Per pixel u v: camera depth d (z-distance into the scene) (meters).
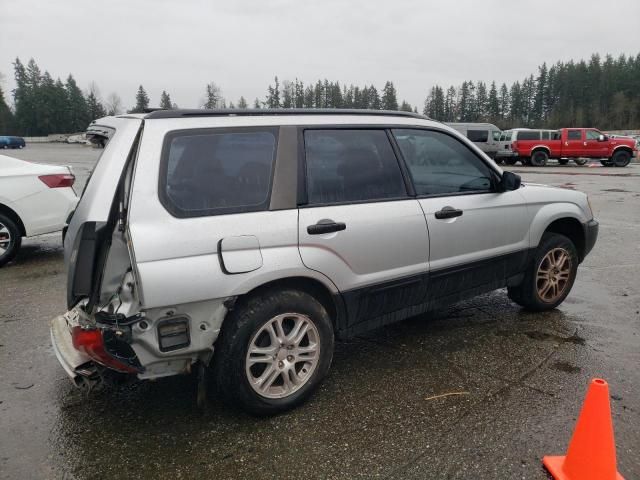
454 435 2.76
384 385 3.32
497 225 3.97
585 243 4.72
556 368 3.54
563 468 2.42
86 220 2.59
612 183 16.64
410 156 3.58
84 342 2.57
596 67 93.19
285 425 2.88
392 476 2.45
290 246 2.87
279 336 2.89
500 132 26.91
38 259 6.79
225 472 2.49
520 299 4.53
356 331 3.33
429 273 3.56
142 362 2.57
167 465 2.54
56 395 3.24
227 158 2.81
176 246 2.53
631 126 85.31
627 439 2.71
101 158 2.76
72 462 2.58
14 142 51.62
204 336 2.66
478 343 3.97
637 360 3.66
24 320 4.51
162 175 2.60
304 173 3.02
